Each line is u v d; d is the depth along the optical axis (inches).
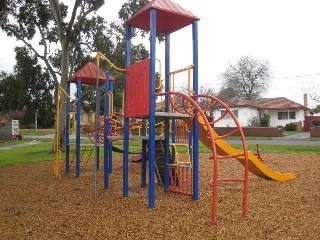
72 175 359.3
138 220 175.2
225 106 201.3
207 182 291.9
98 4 665.0
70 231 160.2
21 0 594.2
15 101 753.0
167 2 227.0
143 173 280.4
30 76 765.9
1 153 706.2
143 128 294.5
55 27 742.5
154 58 211.2
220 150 277.1
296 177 312.8
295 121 1721.2
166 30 264.7
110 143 362.6
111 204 214.7
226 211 189.2
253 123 1556.3
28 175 364.8
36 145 982.4
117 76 836.0
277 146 731.4
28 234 157.3
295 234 147.9
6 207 213.2
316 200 213.0
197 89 229.0
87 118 2007.9
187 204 209.2
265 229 155.5
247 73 2239.2
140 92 223.0
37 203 223.6
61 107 652.1
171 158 271.7
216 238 144.9
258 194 235.3
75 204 217.3
